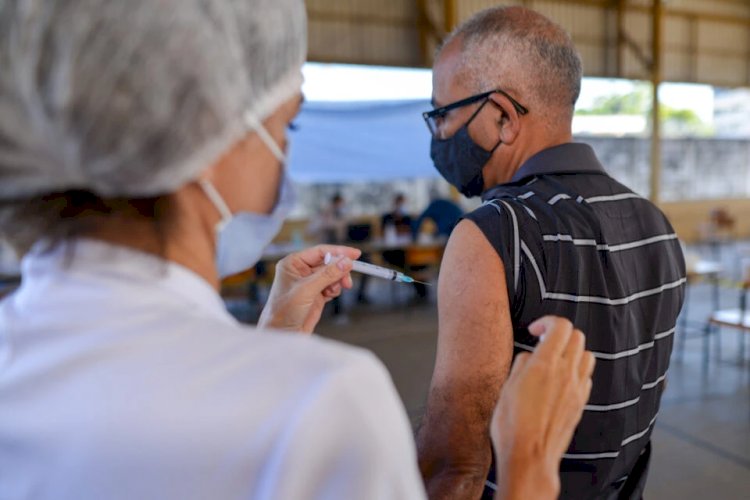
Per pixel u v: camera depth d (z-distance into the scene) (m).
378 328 5.39
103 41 0.36
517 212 0.79
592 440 0.82
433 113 1.01
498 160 0.95
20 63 0.37
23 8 0.37
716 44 9.91
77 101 0.36
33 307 0.42
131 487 0.37
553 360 0.57
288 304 0.85
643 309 0.88
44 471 0.38
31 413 0.38
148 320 0.41
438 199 6.53
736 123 11.66
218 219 0.47
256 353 0.39
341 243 6.47
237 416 0.37
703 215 10.95
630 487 0.95
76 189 0.43
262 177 0.49
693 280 7.32
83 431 0.37
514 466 0.52
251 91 0.44
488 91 0.92
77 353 0.39
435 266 6.51
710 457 2.84
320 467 0.36
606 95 10.17
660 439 3.03
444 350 0.80
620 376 0.83
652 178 9.23
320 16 7.30
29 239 0.44
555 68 0.90
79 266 0.42
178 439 0.37
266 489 0.36
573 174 0.89
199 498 0.36
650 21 9.13
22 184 0.41
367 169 7.60
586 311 0.80
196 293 0.45
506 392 0.57
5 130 0.38
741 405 3.44
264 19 0.44
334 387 0.37
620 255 0.84
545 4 8.38
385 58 7.65
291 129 0.55
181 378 0.38
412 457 0.41
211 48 0.39
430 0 7.74
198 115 0.39
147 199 0.43
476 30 0.94
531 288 0.78
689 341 4.79
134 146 0.38
